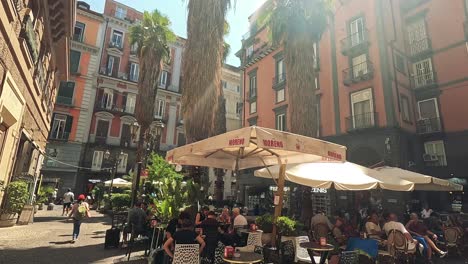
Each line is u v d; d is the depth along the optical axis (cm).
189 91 873
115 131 3566
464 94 1777
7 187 1135
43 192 2106
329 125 2122
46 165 3069
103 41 3631
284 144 432
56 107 3238
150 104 1934
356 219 1369
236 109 4609
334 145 511
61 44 1689
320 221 880
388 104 1759
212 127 871
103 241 980
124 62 3759
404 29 2130
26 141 1421
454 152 1755
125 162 3525
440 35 1952
